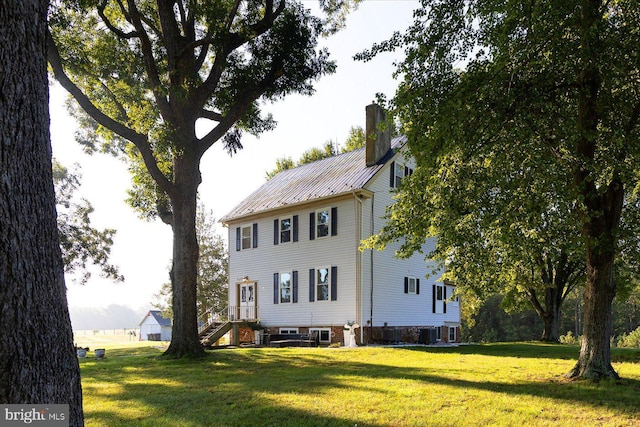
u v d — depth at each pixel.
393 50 9.49
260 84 14.95
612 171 8.06
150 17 15.90
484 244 12.26
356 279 20.31
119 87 15.64
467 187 9.41
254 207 25.34
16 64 3.05
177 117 13.66
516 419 6.10
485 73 8.45
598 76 8.20
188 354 13.29
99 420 6.39
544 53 8.35
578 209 8.69
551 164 8.52
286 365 11.70
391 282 22.02
